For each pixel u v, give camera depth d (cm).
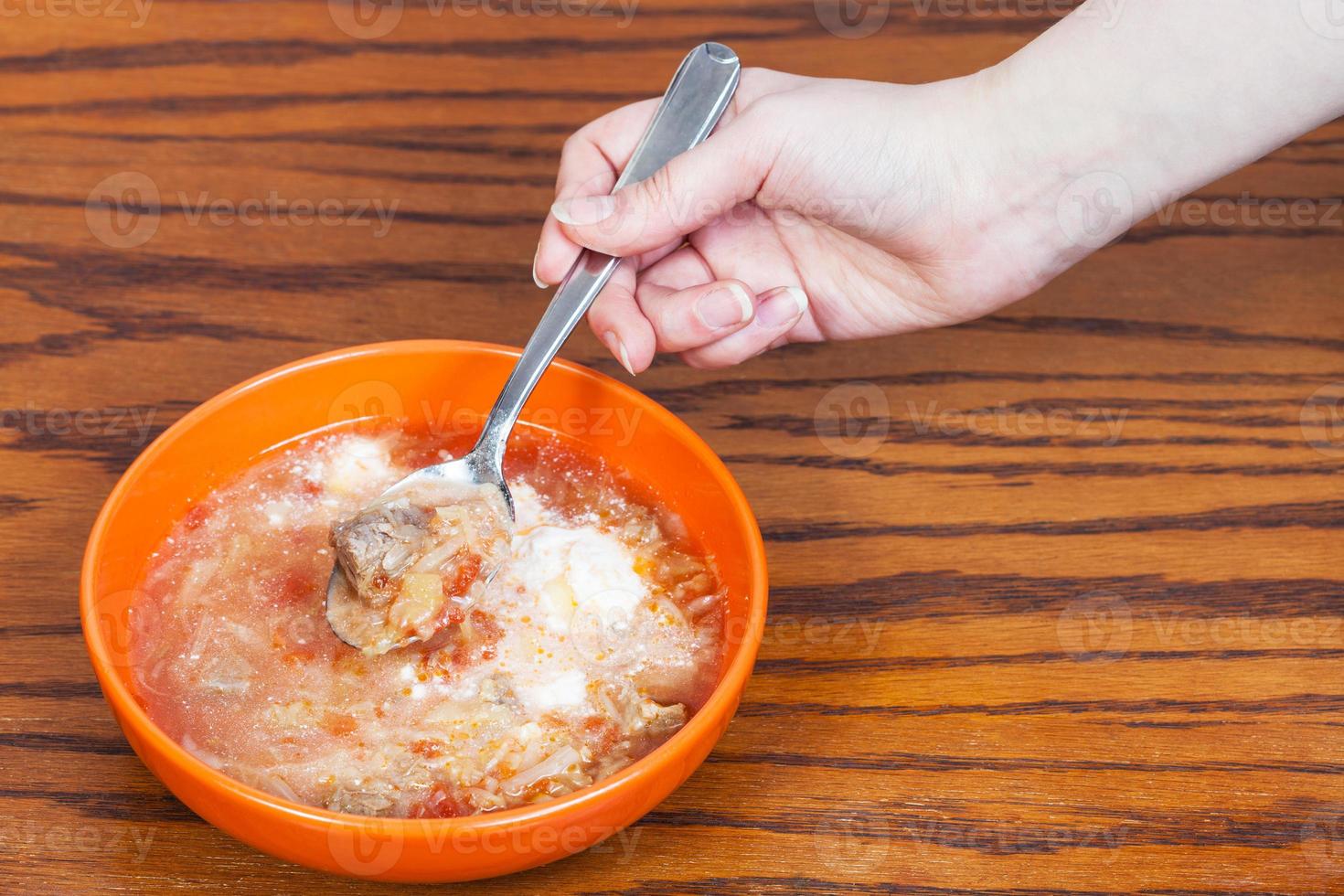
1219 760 58
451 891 55
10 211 71
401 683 57
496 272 70
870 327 69
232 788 51
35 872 55
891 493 65
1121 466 66
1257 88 60
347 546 57
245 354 67
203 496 60
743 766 58
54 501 62
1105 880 56
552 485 61
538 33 80
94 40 79
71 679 58
